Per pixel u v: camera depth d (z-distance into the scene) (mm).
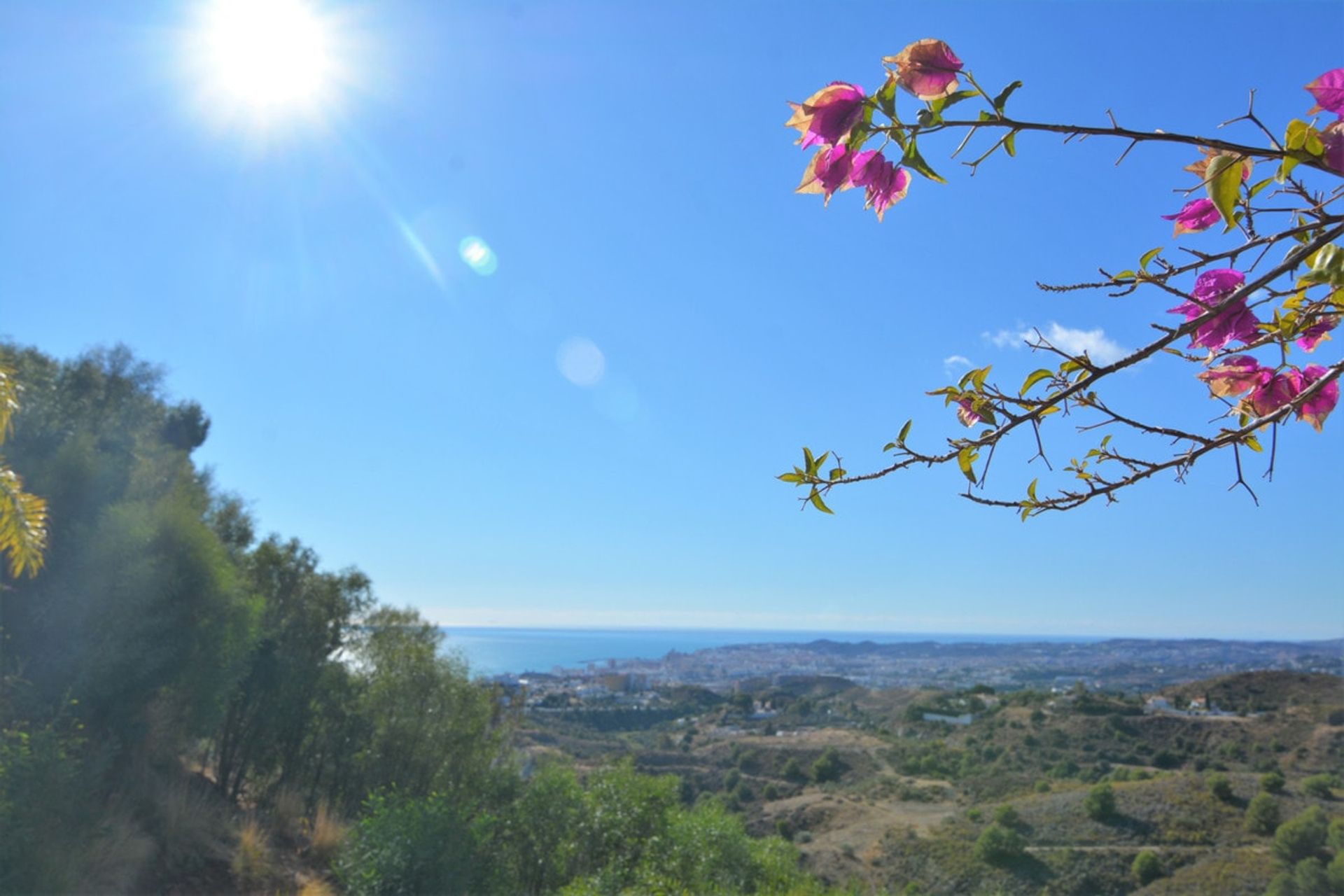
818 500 1127
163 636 8367
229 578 9477
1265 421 1046
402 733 11992
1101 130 833
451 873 7656
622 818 9531
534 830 9461
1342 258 848
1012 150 855
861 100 850
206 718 8938
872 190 909
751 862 9500
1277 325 1113
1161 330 973
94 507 8859
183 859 7566
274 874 8070
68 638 7809
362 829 8156
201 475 14562
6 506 4898
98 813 6715
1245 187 985
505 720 13398
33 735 6340
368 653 13008
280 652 12258
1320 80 812
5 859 5371
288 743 12062
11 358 5188
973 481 1093
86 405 11445
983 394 1073
